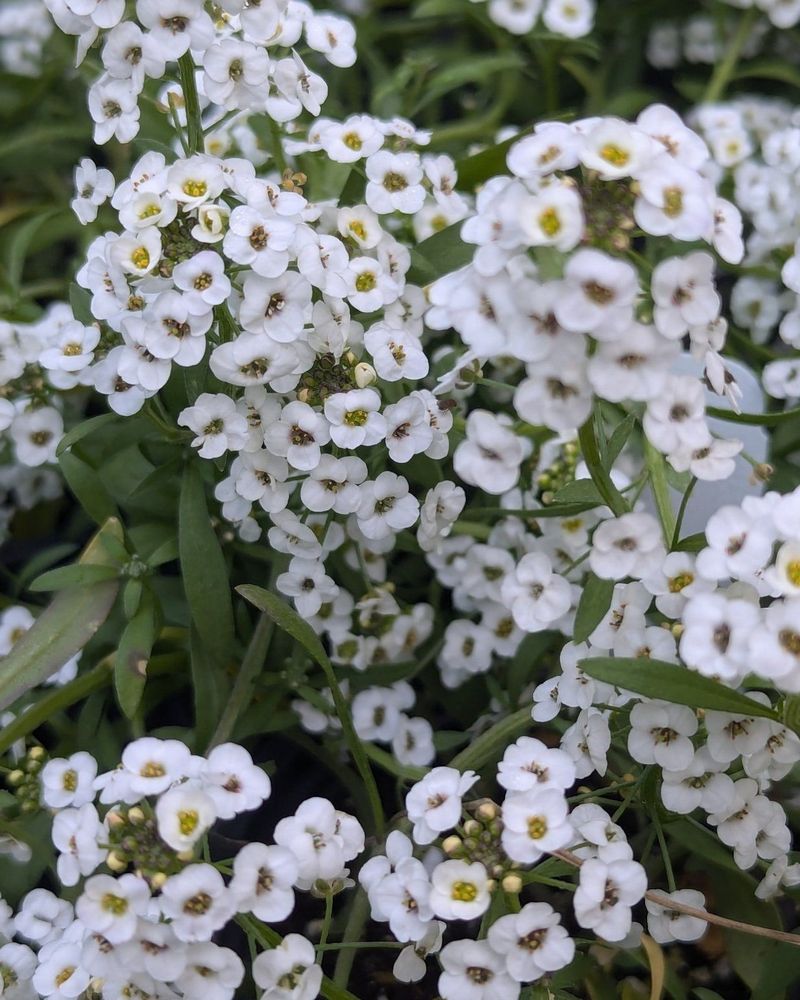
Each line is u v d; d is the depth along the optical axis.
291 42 0.17
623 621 0.15
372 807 0.18
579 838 0.15
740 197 0.21
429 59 0.23
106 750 0.18
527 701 0.18
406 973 0.15
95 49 0.25
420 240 0.20
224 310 0.16
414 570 0.20
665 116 0.14
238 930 0.17
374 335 0.16
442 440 0.16
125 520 0.21
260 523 0.18
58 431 0.19
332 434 0.16
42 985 0.14
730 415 0.17
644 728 0.14
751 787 0.15
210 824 0.13
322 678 0.18
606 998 0.16
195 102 0.16
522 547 0.19
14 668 0.16
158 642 0.18
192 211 0.15
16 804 0.17
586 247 0.13
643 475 0.17
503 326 0.13
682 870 0.18
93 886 0.13
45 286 0.23
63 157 0.26
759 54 0.28
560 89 0.27
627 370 0.13
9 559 0.21
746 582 0.14
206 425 0.16
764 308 0.21
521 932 0.13
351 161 0.17
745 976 0.16
